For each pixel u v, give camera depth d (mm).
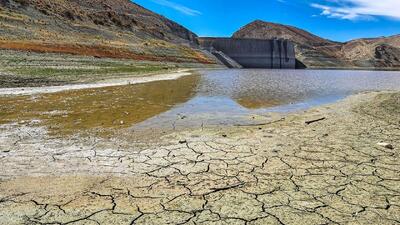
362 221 4625
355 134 9391
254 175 6223
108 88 21922
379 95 20688
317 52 143375
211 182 5902
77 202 5152
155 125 10570
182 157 7211
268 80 37656
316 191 5551
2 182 5852
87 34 63344
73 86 22125
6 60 28953
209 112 13328
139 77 32031
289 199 5266
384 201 5207
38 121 11008
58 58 36531
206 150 7707
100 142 8398
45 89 20031
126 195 5398
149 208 4984
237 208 4984
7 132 9414
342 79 44312
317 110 14203
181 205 5074
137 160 7012
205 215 4781
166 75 38062
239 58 118500
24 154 7383
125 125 10531
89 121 11117
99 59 44438
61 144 8203
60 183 5832
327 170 6488
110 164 6770
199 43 122125
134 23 96875
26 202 5137
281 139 8766
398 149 7879
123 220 4645
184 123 10945
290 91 23391
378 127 10375
